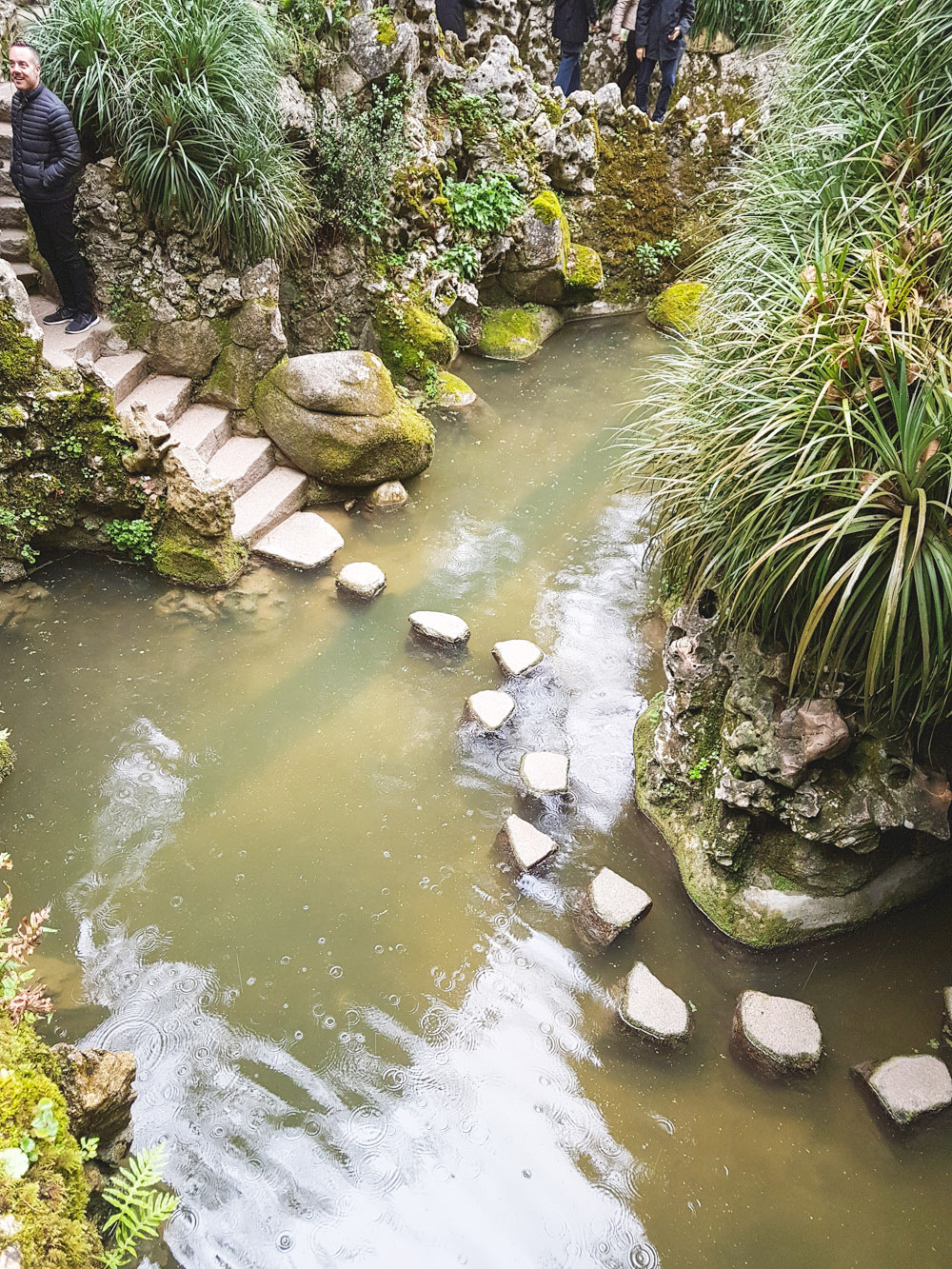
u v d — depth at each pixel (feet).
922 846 12.44
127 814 13.03
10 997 8.33
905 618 9.77
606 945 12.01
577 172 29.58
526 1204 9.42
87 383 16.34
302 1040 10.61
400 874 12.66
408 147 23.63
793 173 15.20
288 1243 8.91
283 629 16.58
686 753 13.25
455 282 25.55
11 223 19.74
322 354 19.20
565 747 14.96
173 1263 8.66
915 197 13.29
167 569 17.20
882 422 10.46
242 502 18.62
